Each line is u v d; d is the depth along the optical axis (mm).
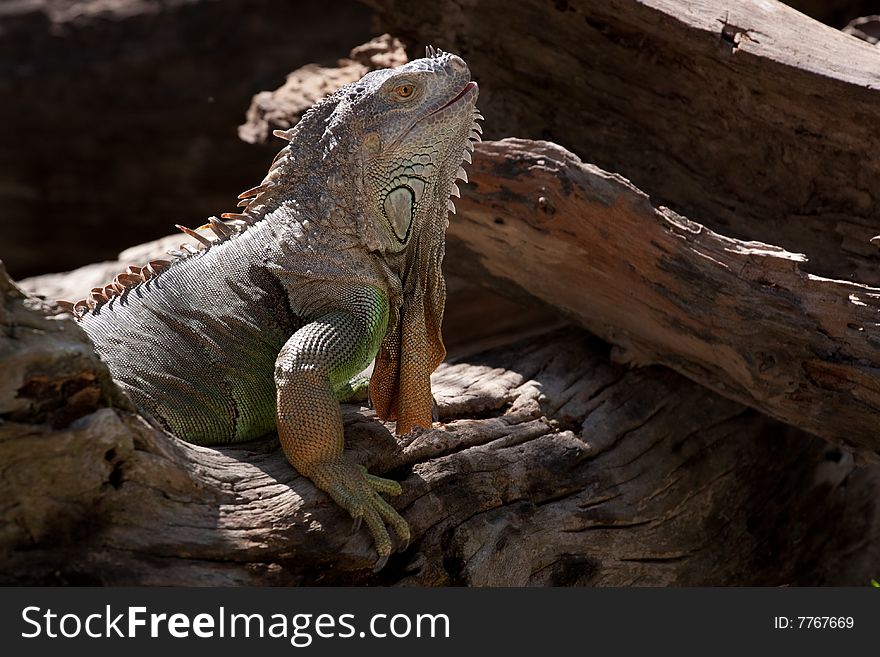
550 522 8906
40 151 20578
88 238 21375
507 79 11633
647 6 10156
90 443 6297
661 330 9867
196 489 6934
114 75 20234
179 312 7957
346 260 7941
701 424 10344
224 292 8016
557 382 10195
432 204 8219
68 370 6160
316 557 7062
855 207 9992
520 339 11547
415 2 11875
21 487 6266
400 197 8000
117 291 8258
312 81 13969
